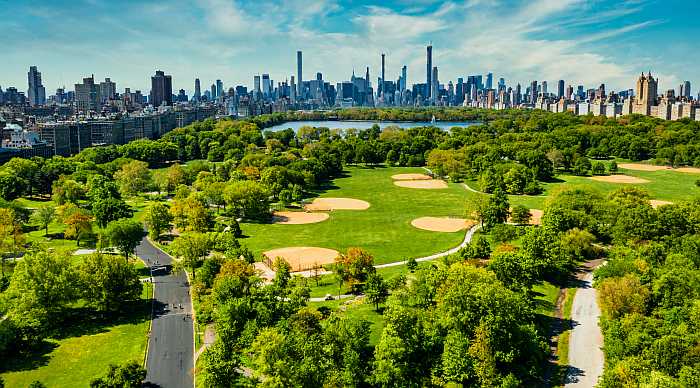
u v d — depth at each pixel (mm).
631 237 164125
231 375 92688
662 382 80312
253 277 127688
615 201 193500
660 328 100750
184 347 113438
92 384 93625
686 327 97750
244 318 109312
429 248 180125
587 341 113375
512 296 105750
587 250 164375
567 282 145750
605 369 98750
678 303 111562
